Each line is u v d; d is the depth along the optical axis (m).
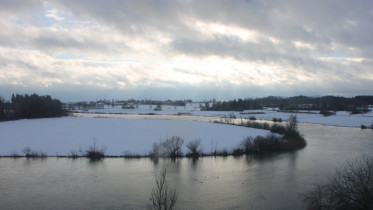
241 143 46.03
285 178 29.61
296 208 22.31
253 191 26.03
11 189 26.53
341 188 17.08
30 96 107.44
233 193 25.59
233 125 76.69
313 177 29.70
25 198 24.56
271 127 65.06
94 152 39.06
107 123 80.12
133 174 31.16
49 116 103.69
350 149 45.12
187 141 48.84
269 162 36.75
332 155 40.47
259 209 22.33
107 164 35.41
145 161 37.16
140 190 26.22
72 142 47.50
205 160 38.09
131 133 58.25
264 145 43.59
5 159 37.66
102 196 24.91
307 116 120.19
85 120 90.06
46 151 41.22
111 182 28.44
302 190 25.86
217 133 59.25
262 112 150.00
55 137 52.44
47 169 32.94
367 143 51.19
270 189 26.45
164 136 54.34
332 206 17.59
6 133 57.50
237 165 35.25
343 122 94.19
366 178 16.83
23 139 50.12
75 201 23.94
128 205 23.00
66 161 36.78
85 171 32.22
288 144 47.16
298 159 38.19
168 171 32.41
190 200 24.02
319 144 50.22
